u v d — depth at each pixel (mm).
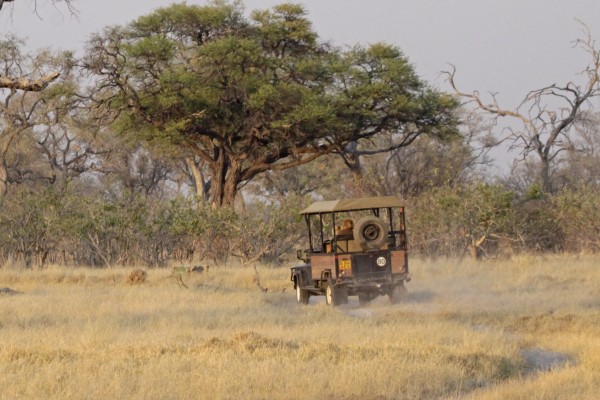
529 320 54625
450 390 34688
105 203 119812
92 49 148000
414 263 103438
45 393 33844
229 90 153875
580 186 129750
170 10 157750
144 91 151375
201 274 95812
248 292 78125
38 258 119375
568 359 42281
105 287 84500
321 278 67438
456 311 59625
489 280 84000
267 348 42375
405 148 190625
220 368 37156
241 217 122812
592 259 106812
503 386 34750
